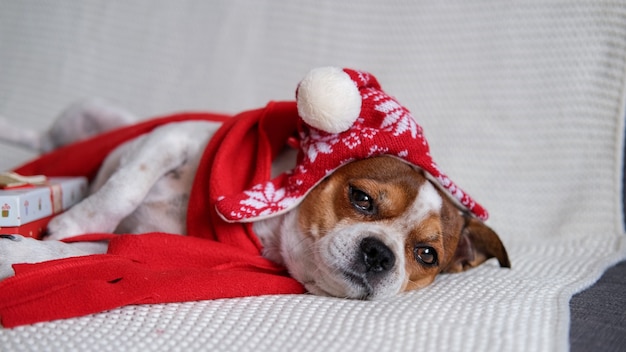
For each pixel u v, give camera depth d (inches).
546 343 23.7
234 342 23.5
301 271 29.9
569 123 39.6
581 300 28.0
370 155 29.2
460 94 41.5
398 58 42.5
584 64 39.5
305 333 24.2
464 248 33.2
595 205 38.1
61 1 45.4
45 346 23.0
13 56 45.2
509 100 40.8
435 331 24.3
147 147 31.6
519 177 40.1
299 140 31.0
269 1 44.3
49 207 30.7
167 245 28.5
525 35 40.8
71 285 24.9
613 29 39.0
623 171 38.7
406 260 30.0
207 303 26.4
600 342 24.7
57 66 45.1
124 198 30.6
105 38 45.2
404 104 42.1
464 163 40.9
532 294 27.7
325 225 29.6
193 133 32.4
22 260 26.6
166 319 24.9
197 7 44.9
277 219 30.7
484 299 27.3
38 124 44.6
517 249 36.2
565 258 33.8
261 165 30.6
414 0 42.7
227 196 29.1
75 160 35.6
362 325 24.7
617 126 38.4
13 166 43.6
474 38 41.7
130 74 45.1
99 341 23.3
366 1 43.3
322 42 43.4
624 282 30.4
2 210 27.9
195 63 44.7
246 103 43.8
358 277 28.4
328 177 30.0
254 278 27.9
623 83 38.5
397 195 29.5
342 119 28.2
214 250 28.9
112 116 40.0
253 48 44.2
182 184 32.0
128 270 26.0
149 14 45.1
